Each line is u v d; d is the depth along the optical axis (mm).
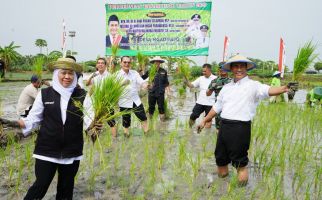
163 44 15664
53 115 3156
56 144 3182
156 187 4207
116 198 3859
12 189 4047
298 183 4254
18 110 6719
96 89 3479
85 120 3383
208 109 7902
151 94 9461
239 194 3953
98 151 5770
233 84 4289
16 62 53219
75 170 3439
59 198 3541
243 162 4180
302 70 4223
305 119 9367
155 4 15484
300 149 5715
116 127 6988
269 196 3926
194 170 4633
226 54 10977
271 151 5957
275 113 10367
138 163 5176
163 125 8789
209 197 3912
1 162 4977
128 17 15742
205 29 15250
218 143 4402
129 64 6781
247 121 4137
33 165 4953
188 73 8227
